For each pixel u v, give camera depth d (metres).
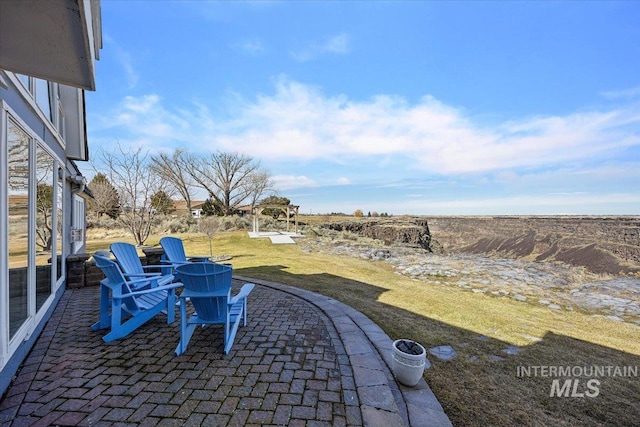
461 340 3.75
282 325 3.87
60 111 5.88
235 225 22.19
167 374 2.59
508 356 3.36
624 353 3.66
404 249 15.18
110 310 4.26
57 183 4.89
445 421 2.07
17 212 2.91
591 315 5.68
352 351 3.09
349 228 27.69
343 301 5.16
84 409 2.09
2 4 1.46
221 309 3.07
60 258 5.21
